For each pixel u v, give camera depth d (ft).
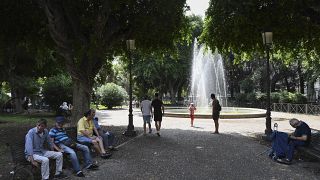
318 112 101.04
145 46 66.95
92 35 46.19
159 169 29.78
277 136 33.32
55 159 27.37
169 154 36.52
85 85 49.52
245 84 155.74
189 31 65.00
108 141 38.65
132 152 37.76
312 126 68.90
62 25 46.75
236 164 31.63
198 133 54.39
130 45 52.29
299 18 50.21
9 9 51.80
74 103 50.06
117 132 56.18
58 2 47.29
